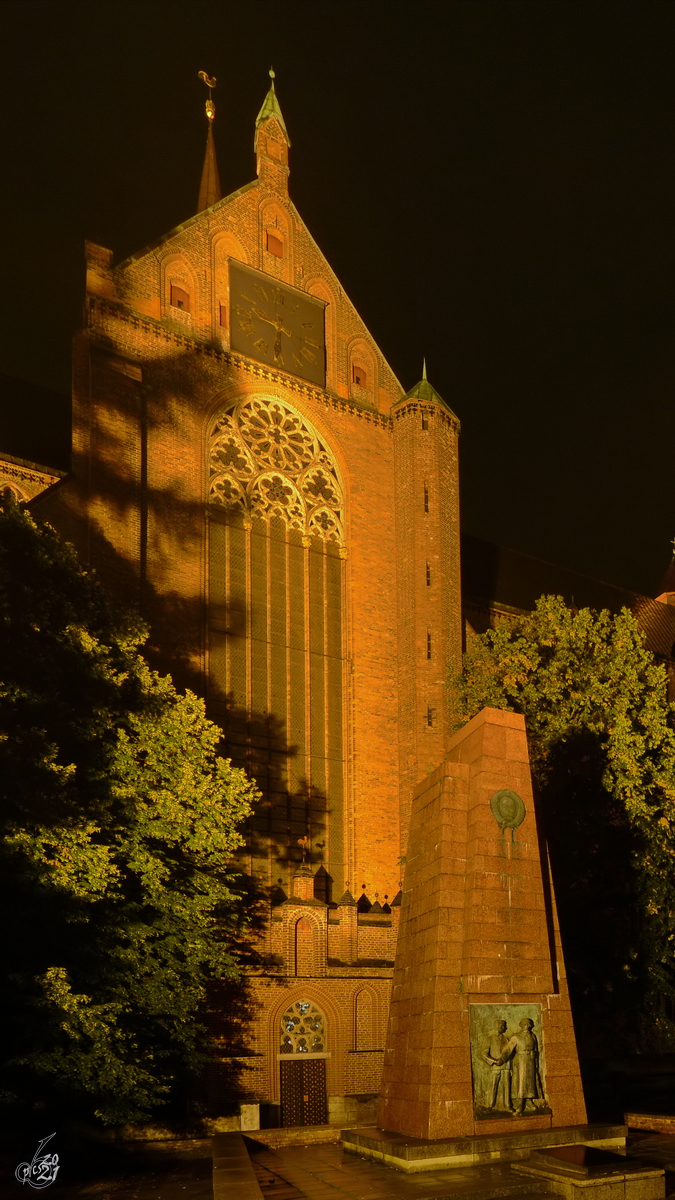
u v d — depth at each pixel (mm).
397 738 44625
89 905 26141
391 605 46344
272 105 48781
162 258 42594
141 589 37781
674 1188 19109
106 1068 23594
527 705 35688
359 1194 17656
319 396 46562
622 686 35312
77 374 38500
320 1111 34438
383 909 39938
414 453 47375
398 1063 22281
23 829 23594
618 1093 37062
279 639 42875
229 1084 32938
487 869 21734
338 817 42594
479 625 53031
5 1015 23594
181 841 29812
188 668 38719
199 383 42250
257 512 43594
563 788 33656
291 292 47031
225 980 33375
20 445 46250
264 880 39469
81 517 36781
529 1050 21078
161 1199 20297
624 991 32188
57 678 26297
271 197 47594
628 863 32531
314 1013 35438
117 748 27828
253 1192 17047
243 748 40438
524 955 21594
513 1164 19125
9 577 25844
